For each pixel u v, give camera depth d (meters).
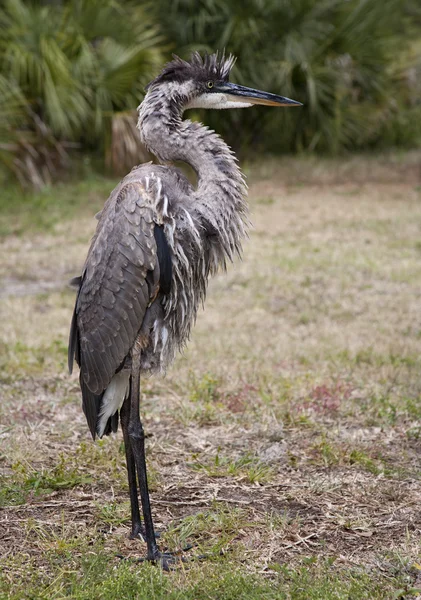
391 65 34.97
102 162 29.67
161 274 6.51
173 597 5.94
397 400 10.34
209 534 7.09
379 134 34.81
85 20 26.52
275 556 6.71
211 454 8.78
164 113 7.10
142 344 6.66
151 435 9.27
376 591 6.11
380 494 7.84
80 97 25.58
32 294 16.25
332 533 7.10
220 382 10.91
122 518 7.36
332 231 21.50
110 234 6.55
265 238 20.91
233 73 30.17
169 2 30.78
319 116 31.91
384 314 14.47
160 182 6.54
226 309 14.90
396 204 24.81
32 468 8.25
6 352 12.26
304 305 15.23
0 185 25.83
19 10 25.88
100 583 6.22
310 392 10.51
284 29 31.14
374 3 31.48
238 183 7.03
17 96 24.98
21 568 6.46
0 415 9.77
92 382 6.79
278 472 8.38
